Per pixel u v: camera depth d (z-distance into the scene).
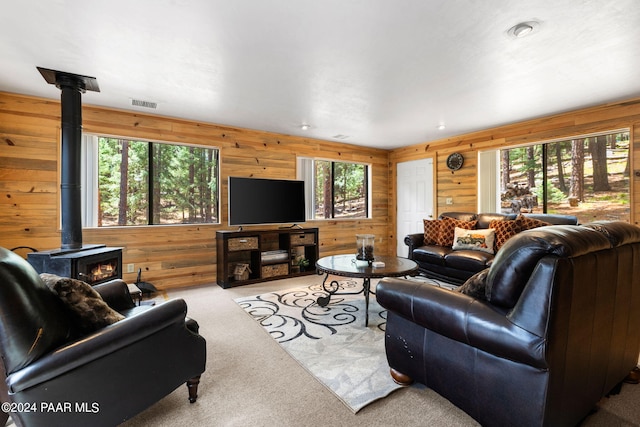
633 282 1.55
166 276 3.88
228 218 4.19
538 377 1.14
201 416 1.50
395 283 1.68
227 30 1.98
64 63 2.43
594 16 1.85
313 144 5.20
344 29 1.98
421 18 1.87
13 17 1.82
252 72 2.62
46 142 3.22
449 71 2.62
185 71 2.58
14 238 3.10
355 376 1.84
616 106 3.43
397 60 2.42
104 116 3.51
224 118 3.97
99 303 1.39
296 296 3.48
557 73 2.68
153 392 1.40
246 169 4.50
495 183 4.60
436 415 1.49
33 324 1.12
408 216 5.91
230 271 4.20
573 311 1.17
